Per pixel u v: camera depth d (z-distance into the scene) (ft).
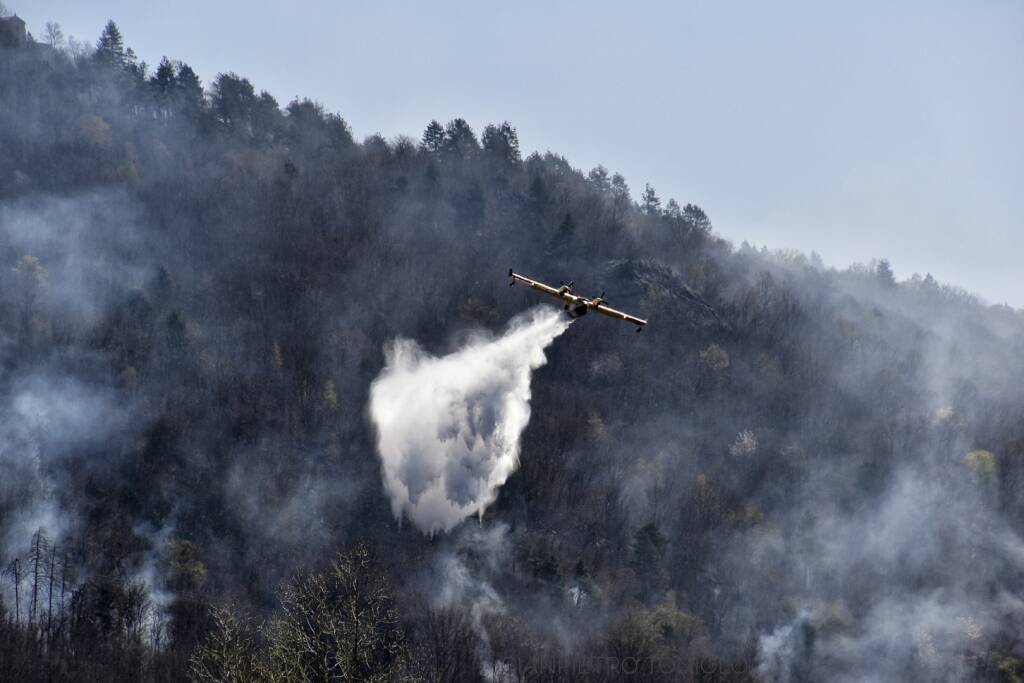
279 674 603.67
